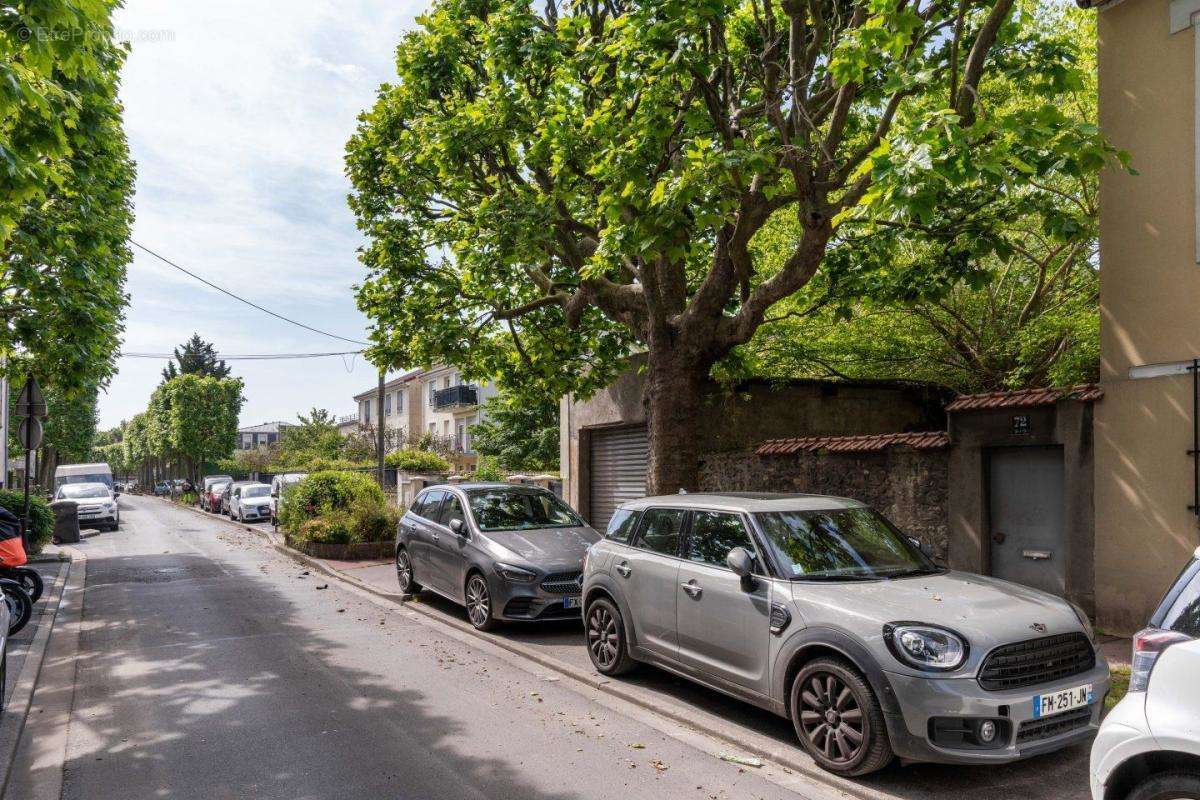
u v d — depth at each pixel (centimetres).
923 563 601
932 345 1312
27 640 895
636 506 726
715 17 762
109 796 472
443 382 4788
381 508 1741
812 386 1504
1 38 552
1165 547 749
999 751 442
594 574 730
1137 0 785
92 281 1222
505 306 1397
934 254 987
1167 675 320
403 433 4378
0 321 1242
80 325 1251
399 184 1287
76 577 1461
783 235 1407
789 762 508
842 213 665
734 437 1443
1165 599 340
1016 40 898
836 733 487
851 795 468
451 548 1010
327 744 557
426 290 1341
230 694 682
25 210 1023
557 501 1093
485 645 877
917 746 449
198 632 947
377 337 1373
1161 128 763
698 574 612
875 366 1382
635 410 1605
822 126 933
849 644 480
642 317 1091
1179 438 740
